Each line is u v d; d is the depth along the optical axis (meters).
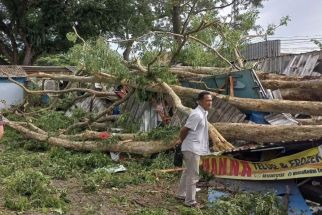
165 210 6.61
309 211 6.05
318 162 5.97
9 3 29.41
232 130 9.41
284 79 12.33
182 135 6.84
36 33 29.53
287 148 6.30
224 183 7.26
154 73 11.64
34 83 22.27
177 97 10.69
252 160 6.93
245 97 11.12
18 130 13.02
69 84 17.61
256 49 22.38
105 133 11.05
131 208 6.83
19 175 7.61
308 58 16.33
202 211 6.55
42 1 29.09
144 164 9.80
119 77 11.89
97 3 28.77
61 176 8.80
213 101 10.66
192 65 13.42
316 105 9.52
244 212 6.19
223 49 13.39
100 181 8.25
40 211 6.38
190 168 6.81
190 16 13.16
